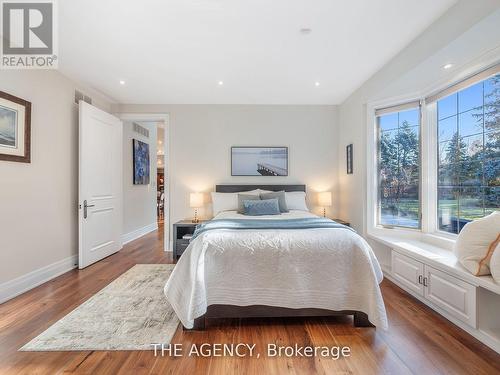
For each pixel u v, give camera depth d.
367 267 1.94
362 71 3.12
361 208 3.56
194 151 4.36
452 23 1.98
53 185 3.02
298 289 1.96
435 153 2.84
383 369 1.51
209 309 1.95
